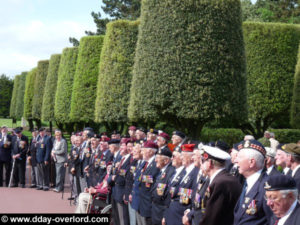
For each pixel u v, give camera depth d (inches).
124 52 712.4
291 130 705.0
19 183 620.1
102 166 371.2
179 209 206.8
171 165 239.9
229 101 498.0
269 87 673.0
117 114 710.5
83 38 910.4
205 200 171.9
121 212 299.3
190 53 497.4
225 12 505.0
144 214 255.4
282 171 260.4
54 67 1270.9
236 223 156.0
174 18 507.5
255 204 151.5
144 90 528.7
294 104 626.2
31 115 1636.3
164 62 509.0
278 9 1489.9
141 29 547.8
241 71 519.5
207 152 175.5
